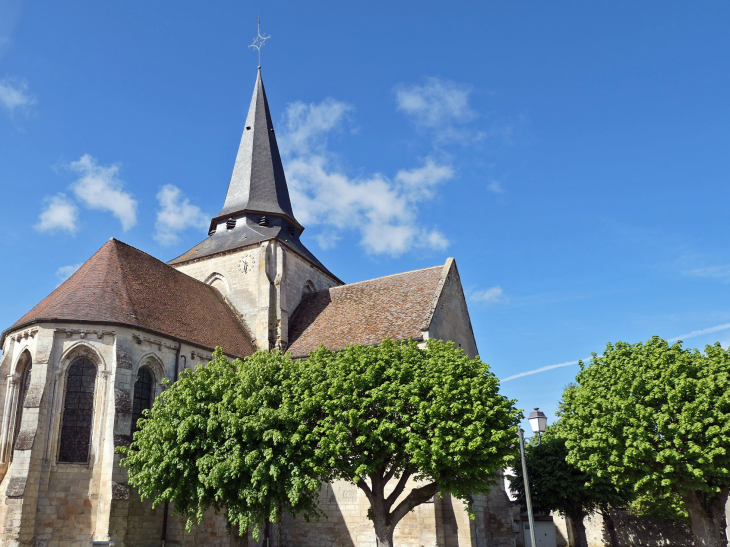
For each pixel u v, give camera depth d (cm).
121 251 3869
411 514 3372
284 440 2422
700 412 2897
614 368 3341
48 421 2936
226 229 5244
